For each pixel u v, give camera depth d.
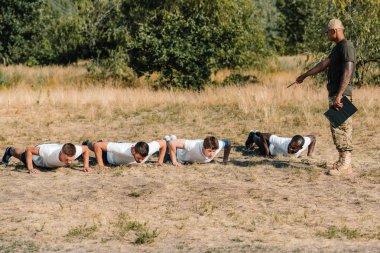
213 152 11.42
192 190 9.76
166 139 11.90
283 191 9.68
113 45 36.97
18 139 14.68
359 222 8.05
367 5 25.06
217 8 32.66
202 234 7.54
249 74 34.34
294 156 12.34
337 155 12.66
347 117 10.26
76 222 8.05
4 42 45.16
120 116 18.14
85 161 11.11
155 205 8.88
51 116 17.95
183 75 26.45
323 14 26.33
